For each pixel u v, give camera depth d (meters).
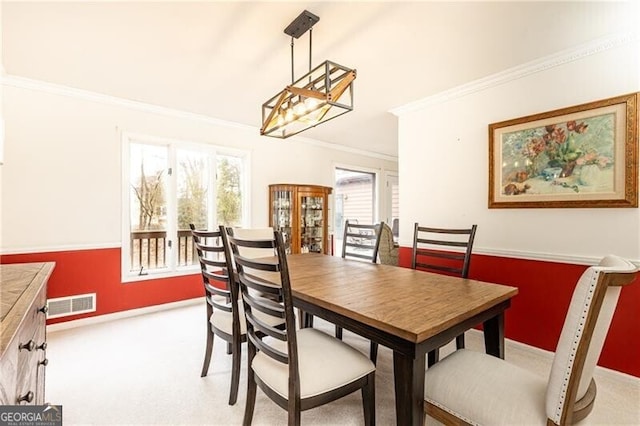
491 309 1.43
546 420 0.94
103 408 1.67
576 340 0.87
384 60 2.33
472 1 1.67
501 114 2.58
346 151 5.41
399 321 1.10
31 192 2.69
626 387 1.89
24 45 2.10
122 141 3.15
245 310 1.52
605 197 2.03
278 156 4.46
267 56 2.26
